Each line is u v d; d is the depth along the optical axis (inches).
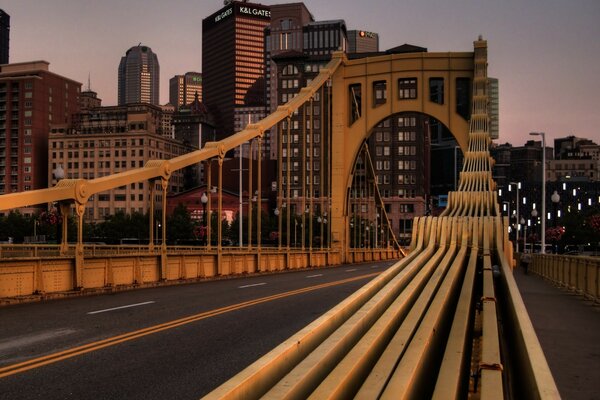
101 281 761.6
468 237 837.8
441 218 858.8
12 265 617.6
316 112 6451.8
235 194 6387.8
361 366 204.5
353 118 2046.0
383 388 179.0
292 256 1518.2
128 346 400.5
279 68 6943.9
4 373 320.5
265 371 175.5
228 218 6318.9
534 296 793.6
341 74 1926.7
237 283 969.5
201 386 299.4
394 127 6820.9
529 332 225.5
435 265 633.0
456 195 1211.9
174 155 7534.5
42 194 650.8
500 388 176.2
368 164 2480.3
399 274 476.1
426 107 1824.6
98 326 478.0
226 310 594.2
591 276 716.7
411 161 6781.5
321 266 1764.3
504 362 365.1
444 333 366.6
